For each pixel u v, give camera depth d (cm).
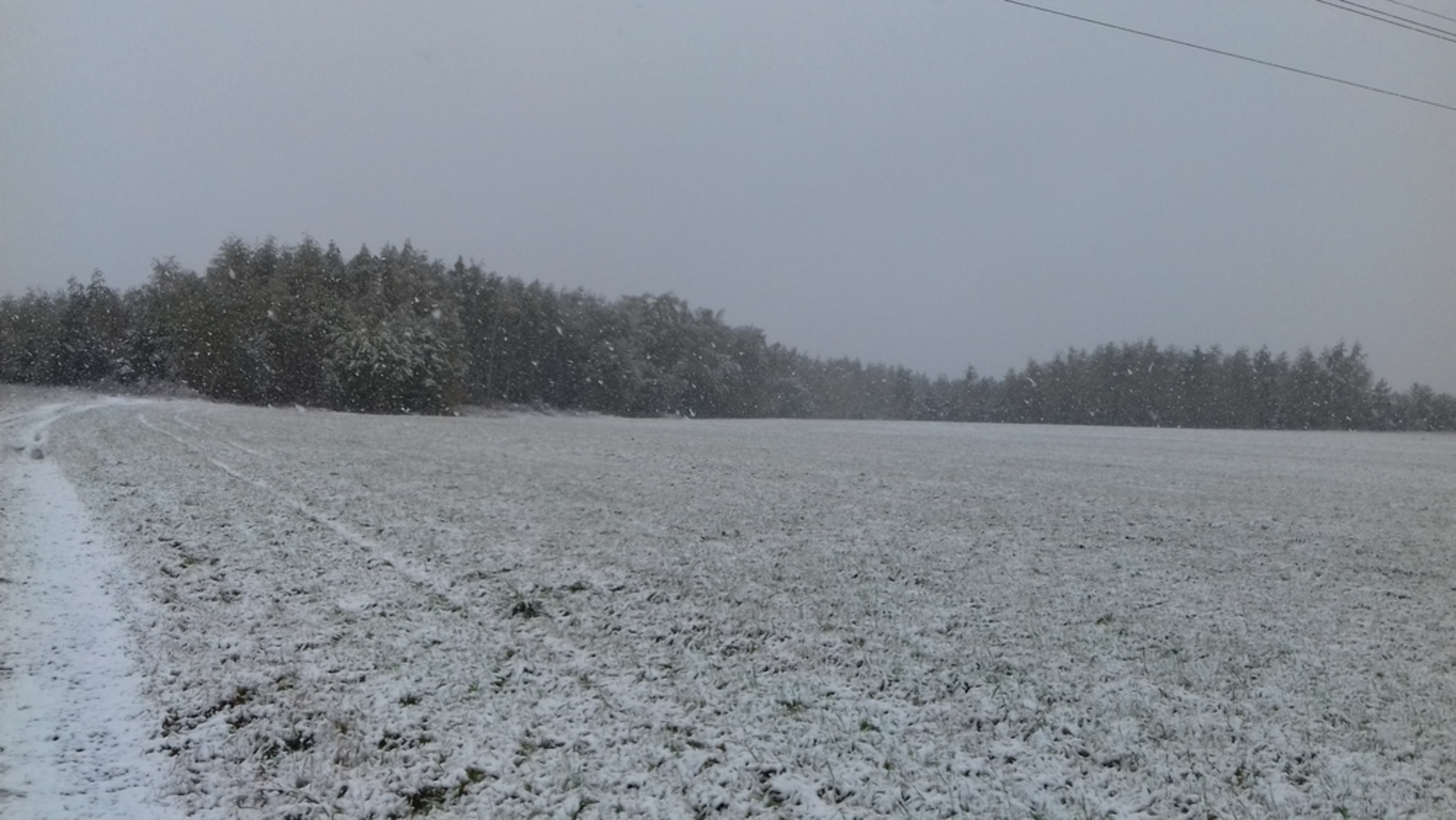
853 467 2816
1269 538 1572
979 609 1012
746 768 596
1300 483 2584
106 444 2448
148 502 1508
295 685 729
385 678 746
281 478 1880
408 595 996
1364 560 1388
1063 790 575
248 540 1241
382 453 2625
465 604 966
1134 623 973
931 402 12788
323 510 1507
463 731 648
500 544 1278
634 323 9488
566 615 942
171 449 2377
